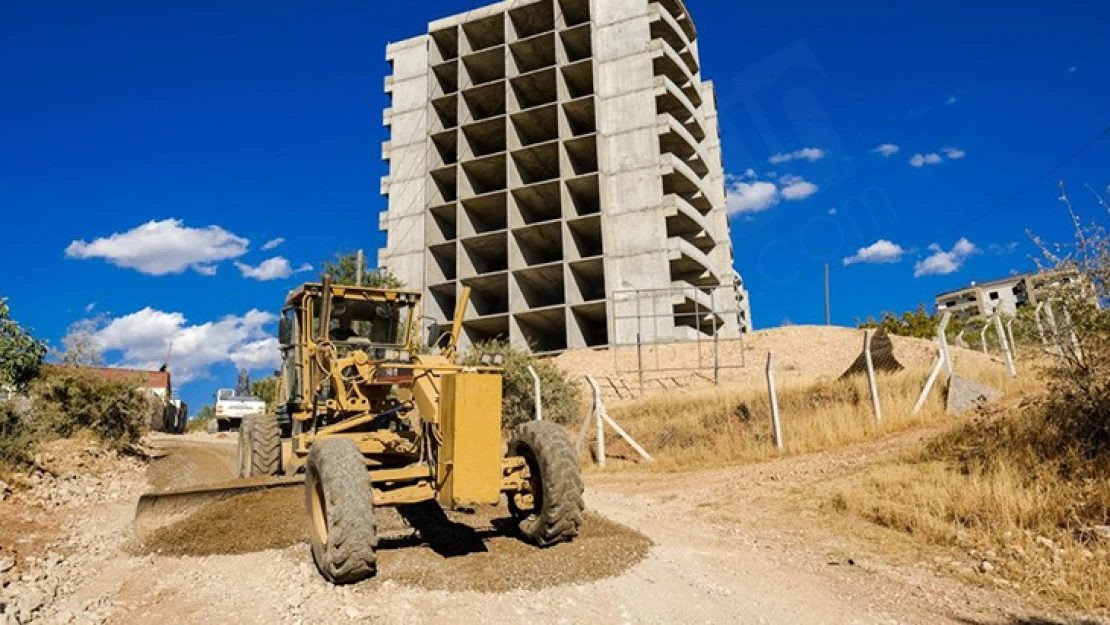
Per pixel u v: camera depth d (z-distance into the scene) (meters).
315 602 4.70
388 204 50.69
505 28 47.75
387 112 52.88
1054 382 8.72
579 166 46.75
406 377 6.50
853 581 5.52
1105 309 7.96
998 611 4.78
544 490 5.84
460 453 5.28
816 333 27.89
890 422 11.85
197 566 5.88
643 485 10.91
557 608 4.60
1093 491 6.44
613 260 42.84
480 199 45.47
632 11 46.62
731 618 4.61
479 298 46.75
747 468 11.23
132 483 11.91
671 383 25.11
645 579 5.33
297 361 8.55
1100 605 4.78
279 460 9.55
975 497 6.86
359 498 5.07
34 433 12.63
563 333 46.88
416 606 4.56
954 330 27.66
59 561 6.21
